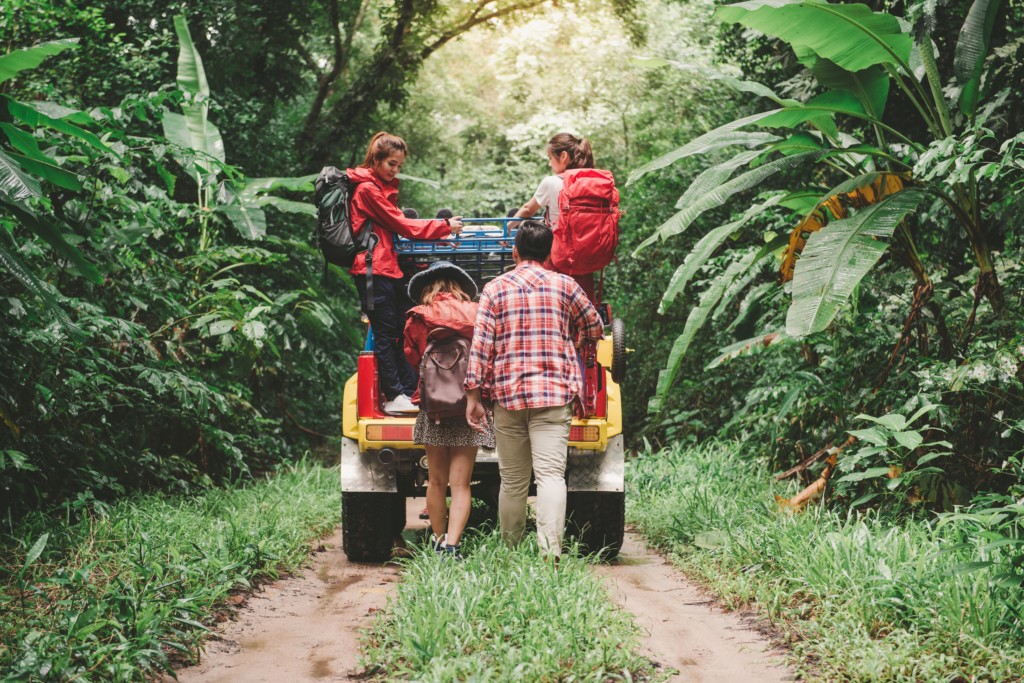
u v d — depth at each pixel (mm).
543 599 3643
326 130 15359
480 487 6004
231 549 4820
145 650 3176
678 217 5941
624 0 16094
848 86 6043
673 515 5867
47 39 8125
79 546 4688
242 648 3689
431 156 22688
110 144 6488
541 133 19234
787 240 6176
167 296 7227
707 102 13953
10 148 4621
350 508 5508
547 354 4676
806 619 3830
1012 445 5355
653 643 3695
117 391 6680
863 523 4734
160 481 6875
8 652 3086
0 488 5133
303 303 9984
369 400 5391
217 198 8234
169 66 12195
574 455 5488
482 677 3016
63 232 5738
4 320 5043
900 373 5840
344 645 3729
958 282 6809
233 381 8812
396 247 6027
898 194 5336
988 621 3240
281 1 13820
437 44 16297
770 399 7488
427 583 3988
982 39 5797
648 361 11914
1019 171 5574
